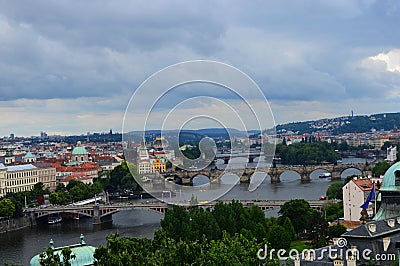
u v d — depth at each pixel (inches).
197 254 4719.5
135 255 4566.9
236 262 4955.7
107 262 4505.4
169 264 4547.2
